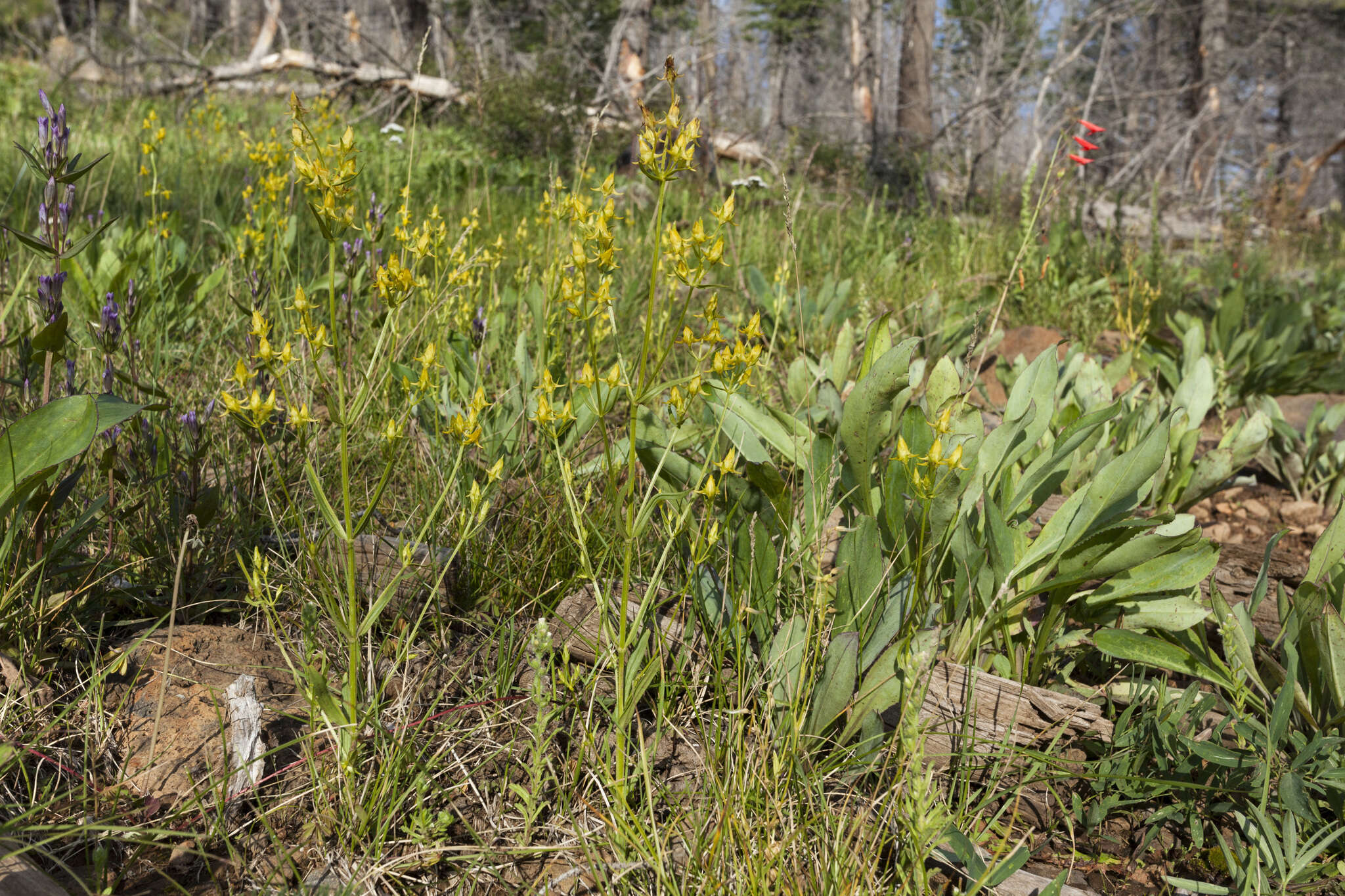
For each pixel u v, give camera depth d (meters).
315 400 2.76
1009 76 13.55
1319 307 6.39
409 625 1.98
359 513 2.24
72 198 1.72
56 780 1.47
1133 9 14.09
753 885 1.33
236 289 3.52
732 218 1.32
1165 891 1.54
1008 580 1.70
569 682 1.66
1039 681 1.97
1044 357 2.39
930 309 4.19
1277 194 11.77
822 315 4.53
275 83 12.08
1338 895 1.49
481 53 10.98
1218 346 4.86
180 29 16.00
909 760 1.49
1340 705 1.71
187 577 1.97
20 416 2.14
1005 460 2.21
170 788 1.50
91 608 1.86
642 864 1.40
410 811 1.52
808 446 2.20
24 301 2.65
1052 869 1.59
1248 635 1.92
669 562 2.09
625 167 10.40
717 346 1.57
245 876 1.37
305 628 1.63
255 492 2.20
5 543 1.56
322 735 1.67
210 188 4.93
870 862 1.44
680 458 1.99
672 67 1.25
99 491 2.16
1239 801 1.66
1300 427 4.61
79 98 10.50
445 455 2.35
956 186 9.95
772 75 19.89
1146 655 1.83
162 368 2.81
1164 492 2.91
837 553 1.80
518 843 1.51
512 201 7.20
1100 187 10.39
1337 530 2.00
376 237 2.63
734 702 1.76
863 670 1.77
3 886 1.24
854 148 12.47
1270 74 25.62
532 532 2.16
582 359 3.23
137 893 1.35
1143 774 1.73
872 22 17.02
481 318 2.88
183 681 1.72
